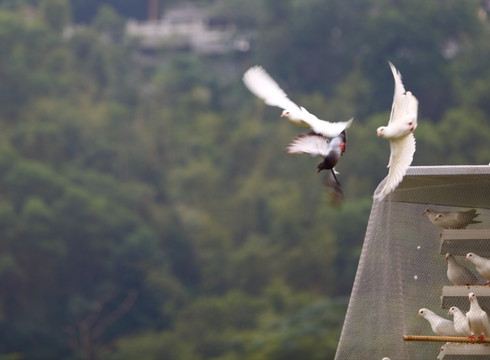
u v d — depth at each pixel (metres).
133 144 53.09
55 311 41.69
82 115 53.09
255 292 42.38
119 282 43.69
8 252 41.72
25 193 45.00
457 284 5.64
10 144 49.50
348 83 54.66
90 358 40.31
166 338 36.47
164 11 75.50
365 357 5.63
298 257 42.00
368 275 5.73
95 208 44.66
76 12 74.81
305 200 47.31
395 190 5.76
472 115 49.19
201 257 46.44
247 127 54.62
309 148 4.56
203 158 52.97
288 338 25.70
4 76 53.97
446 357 5.49
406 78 54.41
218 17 69.75
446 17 57.12
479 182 5.57
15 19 58.53
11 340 39.78
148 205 48.41
